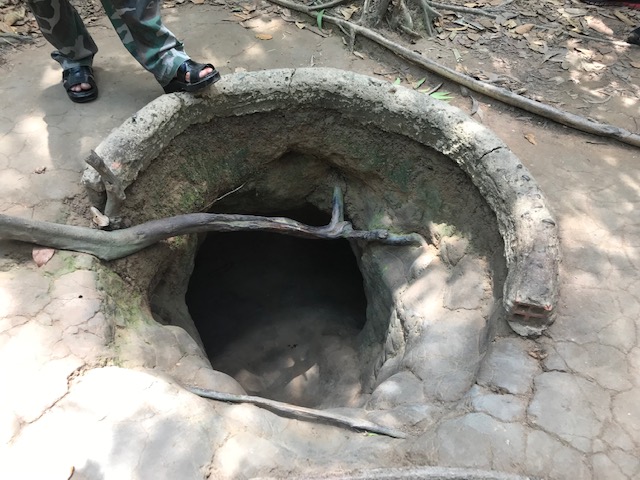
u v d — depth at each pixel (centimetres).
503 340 228
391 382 253
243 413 210
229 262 504
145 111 283
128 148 271
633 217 275
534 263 229
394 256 339
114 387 203
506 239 255
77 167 284
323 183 376
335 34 394
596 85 357
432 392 236
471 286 276
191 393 211
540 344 223
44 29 297
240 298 486
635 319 231
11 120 307
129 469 181
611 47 391
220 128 321
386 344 320
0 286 233
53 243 248
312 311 472
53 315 225
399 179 333
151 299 315
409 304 302
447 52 382
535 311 222
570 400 204
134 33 280
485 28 405
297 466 189
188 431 192
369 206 359
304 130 335
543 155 309
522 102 330
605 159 308
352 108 316
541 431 195
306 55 374
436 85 358
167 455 185
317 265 506
